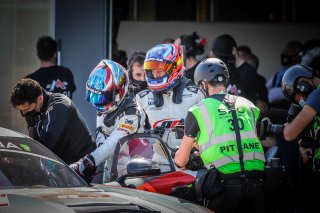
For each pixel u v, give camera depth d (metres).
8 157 10.09
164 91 13.41
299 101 13.42
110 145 12.30
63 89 16.91
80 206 8.71
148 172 11.43
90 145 13.07
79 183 10.39
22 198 8.83
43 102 12.80
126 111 12.84
